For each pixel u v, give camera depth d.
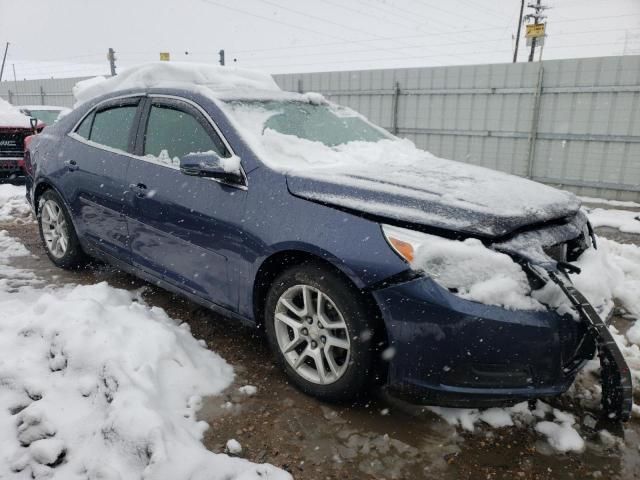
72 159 4.05
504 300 2.16
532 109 9.09
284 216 2.62
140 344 2.72
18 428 2.22
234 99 3.34
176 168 3.22
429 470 2.16
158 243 3.32
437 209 2.37
